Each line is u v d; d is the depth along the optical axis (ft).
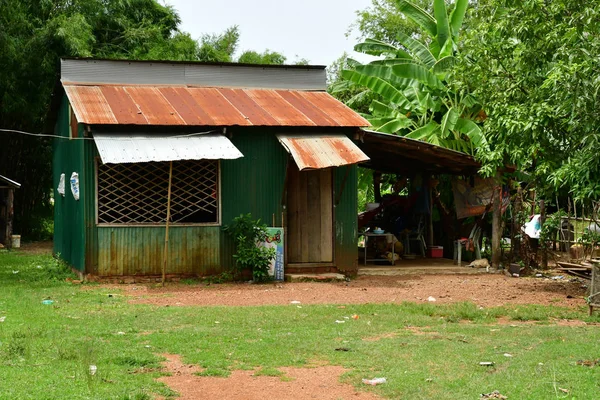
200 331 26.53
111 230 40.83
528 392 18.37
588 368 20.84
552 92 33.63
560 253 51.70
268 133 43.73
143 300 34.86
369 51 68.64
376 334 26.68
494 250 48.93
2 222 74.28
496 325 29.17
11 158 79.56
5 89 73.67
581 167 32.94
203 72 48.96
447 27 62.39
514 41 38.45
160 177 41.93
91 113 40.78
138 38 92.58
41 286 39.65
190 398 18.20
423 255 55.36
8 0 70.03
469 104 58.70
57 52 75.56
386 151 48.78
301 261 44.78
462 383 19.33
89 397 17.26
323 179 45.32
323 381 19.85
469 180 51.90
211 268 42.37
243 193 43.21
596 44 32.27
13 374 19.17
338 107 47.37
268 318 29.63
